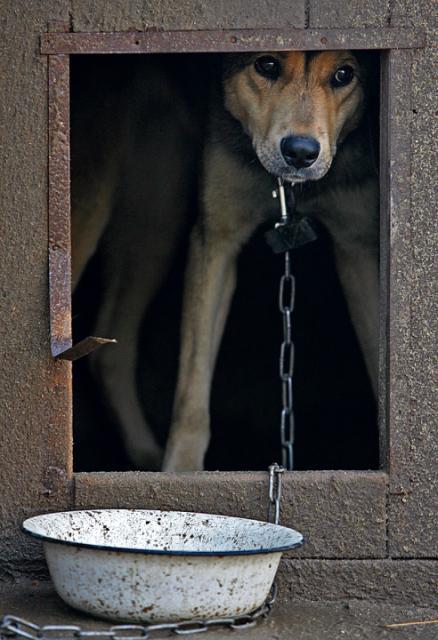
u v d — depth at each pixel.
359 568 5.38
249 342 10.15
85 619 4.84
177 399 7.38
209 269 7.55
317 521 5.37
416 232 5.37
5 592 5.25
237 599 4.71
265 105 7.10
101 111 7.71
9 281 5.35
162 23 5.32
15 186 5.33
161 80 8.02
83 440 9.40
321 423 9.85
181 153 8.20
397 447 5.39
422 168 5.36
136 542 5.17
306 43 5.33
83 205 7.71
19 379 5.37
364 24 5.34
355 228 7.63
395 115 5.34
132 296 8.62
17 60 5.30
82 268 7.79
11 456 5.38
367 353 7.75
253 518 5.38
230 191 7.49
